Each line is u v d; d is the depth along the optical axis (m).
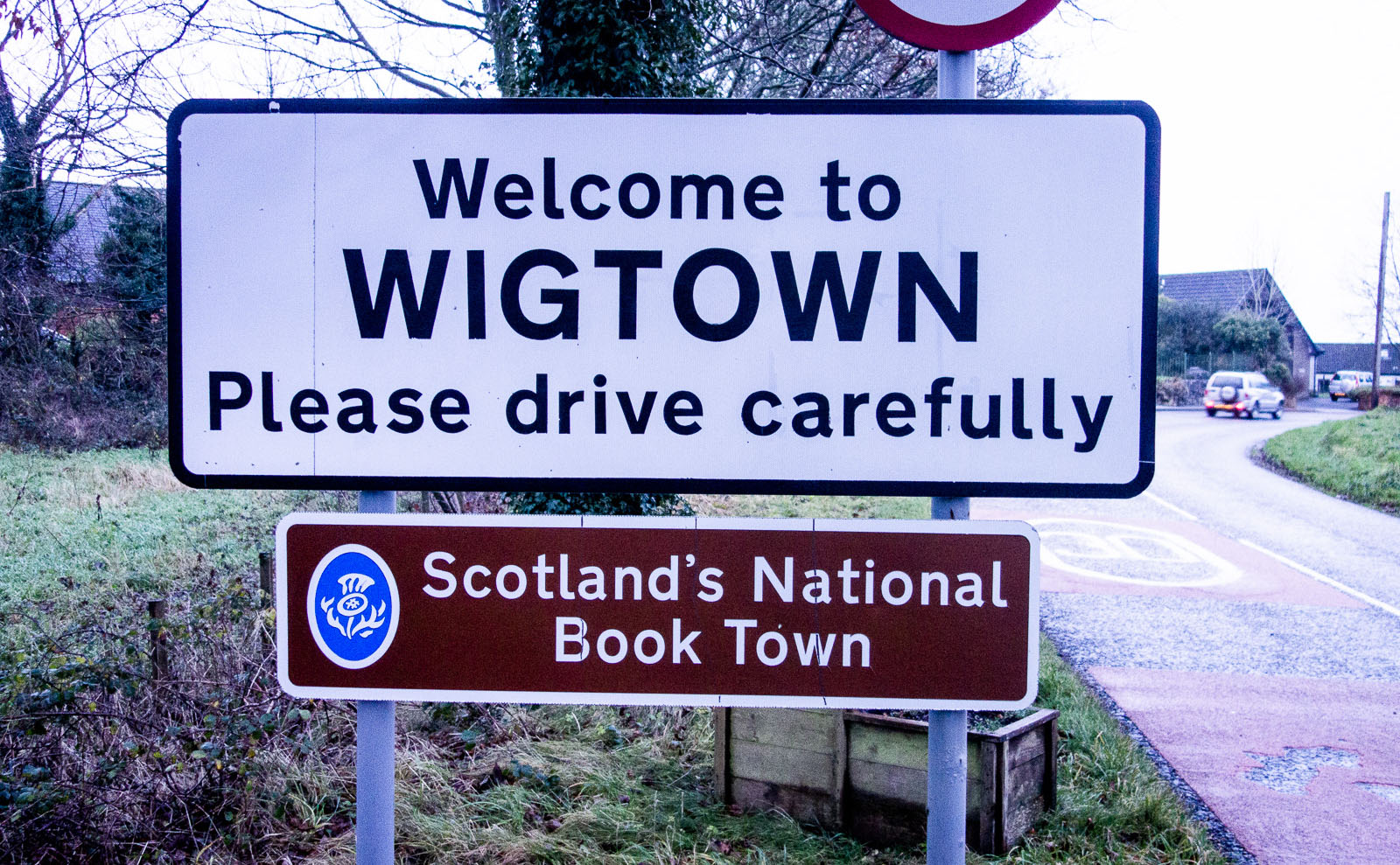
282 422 1.99
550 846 3.72
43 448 14.95
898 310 1.95
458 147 1.98
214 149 1.98
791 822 3.94
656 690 1.97
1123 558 10.92
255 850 3.72
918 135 1.95
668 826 3.91
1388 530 13.20
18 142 8.90
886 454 1.96
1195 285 64.19
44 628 6.11
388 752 2.00
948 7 1.95
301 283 1.99
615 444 1.98
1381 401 44.16
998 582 1.94
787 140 1.95
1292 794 4.61
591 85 8.40
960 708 1.94
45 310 13.36
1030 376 1.95
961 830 1.95
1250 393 37.97
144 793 3.67
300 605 1.98
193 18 8.12
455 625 1.98
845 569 1.95
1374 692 6.22
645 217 1.97
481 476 1.98
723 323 1.97
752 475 1.97
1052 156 1.94
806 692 1.96
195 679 4.14
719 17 10.60
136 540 9.84
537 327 1.98
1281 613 8.37
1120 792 4.33
